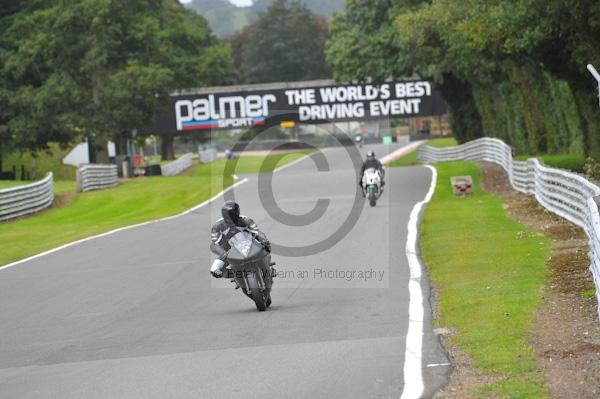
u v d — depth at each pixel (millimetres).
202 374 21938
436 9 79750
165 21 162750
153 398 20047
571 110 87062
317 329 26547
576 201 45406
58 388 21641
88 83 145875
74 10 134750
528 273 32938
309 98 172000
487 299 28578
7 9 150750
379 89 172375
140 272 41375
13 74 139000
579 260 34812
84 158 189750
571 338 22719
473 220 51719
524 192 67625
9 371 24125
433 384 19578
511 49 66188
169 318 30156
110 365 23766
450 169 101938
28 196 80062
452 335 24438
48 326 30406
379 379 20344
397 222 52688
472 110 146250
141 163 161375
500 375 19969
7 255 53156
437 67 121750
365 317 27875
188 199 85812
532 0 57562
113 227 64938
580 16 55125
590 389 18344
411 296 30828
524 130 108438
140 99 139750
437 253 39969
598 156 71562
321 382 20422
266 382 20766
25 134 140250
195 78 161250
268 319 28625
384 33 131000
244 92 171875
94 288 37875
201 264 42344
